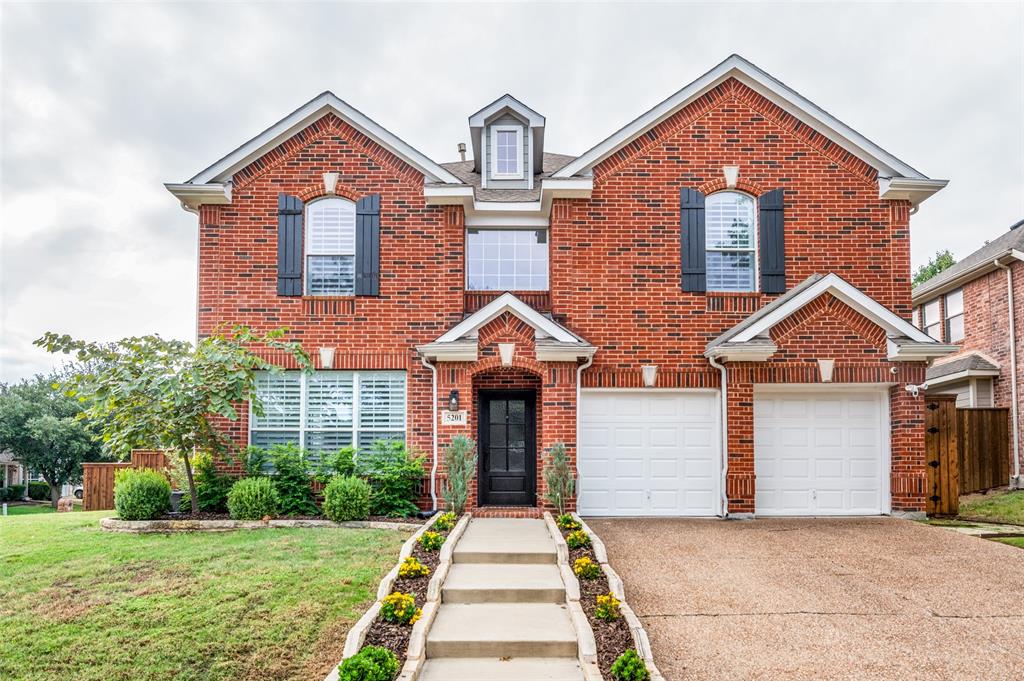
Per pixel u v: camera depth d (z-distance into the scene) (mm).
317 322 13703
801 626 7332
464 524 10992
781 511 13430
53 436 37625
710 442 13617
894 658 6551
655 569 9352
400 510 12516
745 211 14125
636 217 13898
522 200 14539
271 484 12328
